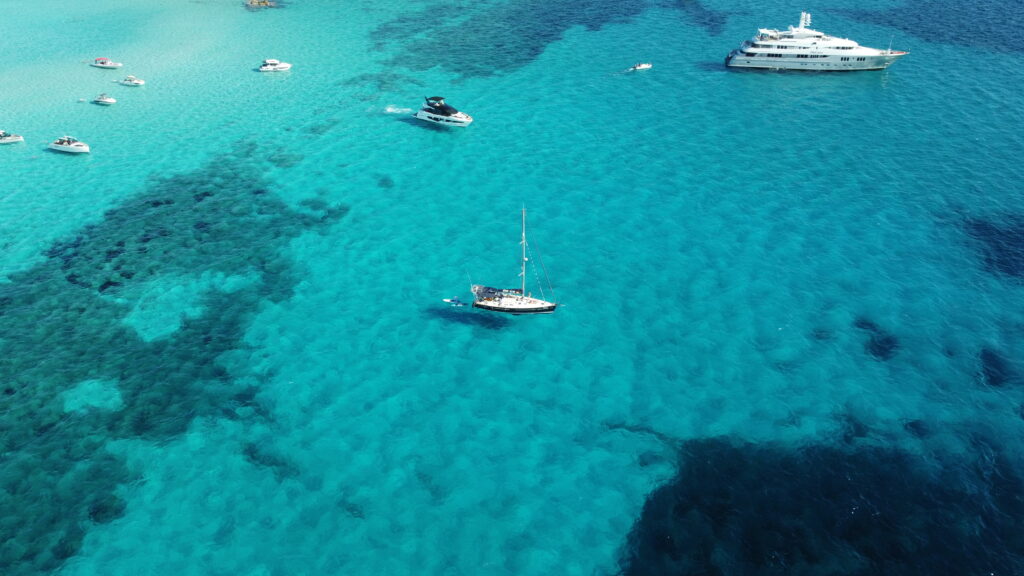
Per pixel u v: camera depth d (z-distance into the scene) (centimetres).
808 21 11319
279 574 4319
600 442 5100
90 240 7806
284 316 6569
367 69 12369
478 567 4306
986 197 7625
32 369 6009
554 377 5700
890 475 4719
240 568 4362
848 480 4706
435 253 7319
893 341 5825
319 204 8350
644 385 5566
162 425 5438
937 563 4181
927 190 7812
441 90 11306
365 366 5919
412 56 12888
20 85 12175
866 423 5103
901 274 6562
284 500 4788
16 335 6406
